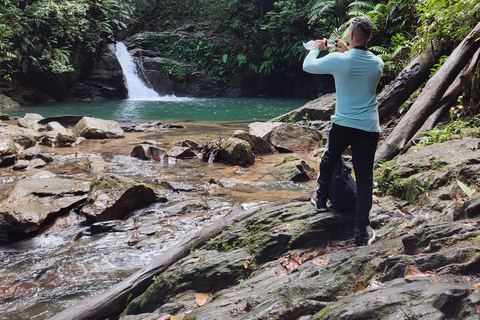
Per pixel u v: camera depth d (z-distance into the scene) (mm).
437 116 5801
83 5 19016
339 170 3309
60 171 6527
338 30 12289
